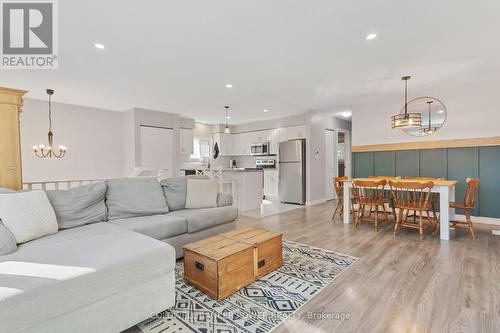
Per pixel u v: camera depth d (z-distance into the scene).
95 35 2.43
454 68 3.45
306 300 1.93
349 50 2.83
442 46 2.76
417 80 3.94
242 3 1.97
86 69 3.28
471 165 4.29
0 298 1.13
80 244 1.83
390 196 4.33
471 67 3.42
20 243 1.87
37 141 4.81
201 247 2.15
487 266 2.48
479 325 1.59
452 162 4.45
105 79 3.68
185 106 5.53
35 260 1.54
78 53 2.82
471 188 3.41
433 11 2.10
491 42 2.68
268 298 1.96
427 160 4.70
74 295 1.34
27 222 1.92
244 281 2.12
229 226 3.37
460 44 2.72
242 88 4.22
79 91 4.29
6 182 2.39
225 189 5.46
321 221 4.52
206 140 7.98
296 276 2.32
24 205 1.99
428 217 3.85
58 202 2.36
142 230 2.44
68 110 5.19
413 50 2.86
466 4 2.01
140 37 2.48
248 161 8.32
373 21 2.25
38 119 4.83
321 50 2.82
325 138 7.00
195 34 2.44
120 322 1.54
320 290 2.07
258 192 5.79
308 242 3.32
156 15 2.11
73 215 2.39
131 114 5.60
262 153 7.45
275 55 2.94
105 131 5.71
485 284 2.11
